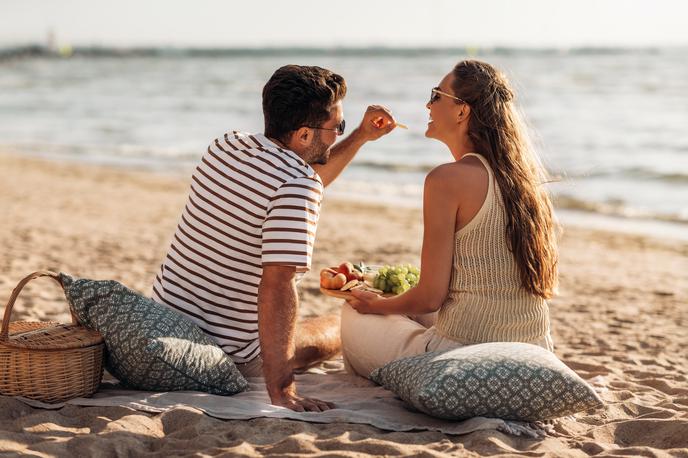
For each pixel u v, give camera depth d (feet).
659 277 25.66
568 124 85.35
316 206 10.68
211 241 10.98
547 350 10.85
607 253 30.30
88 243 27.27
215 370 10.79
